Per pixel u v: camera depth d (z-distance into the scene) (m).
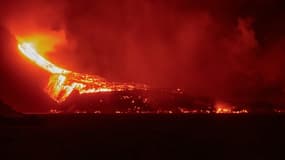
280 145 72.56
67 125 127.38
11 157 56.78
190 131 105.31
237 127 121.75
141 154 61.91
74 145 71.19
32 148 65.88
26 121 115.44
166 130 108.50
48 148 66.38
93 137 86.62
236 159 57.31
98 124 136.12
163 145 72.94
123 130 107.88
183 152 64.19
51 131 99.75
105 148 68.00
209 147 70.19
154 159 57.59
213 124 138.12
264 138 84.94
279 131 103.94
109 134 94.31
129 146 70.88
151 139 83.69
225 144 74.50
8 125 106.88
